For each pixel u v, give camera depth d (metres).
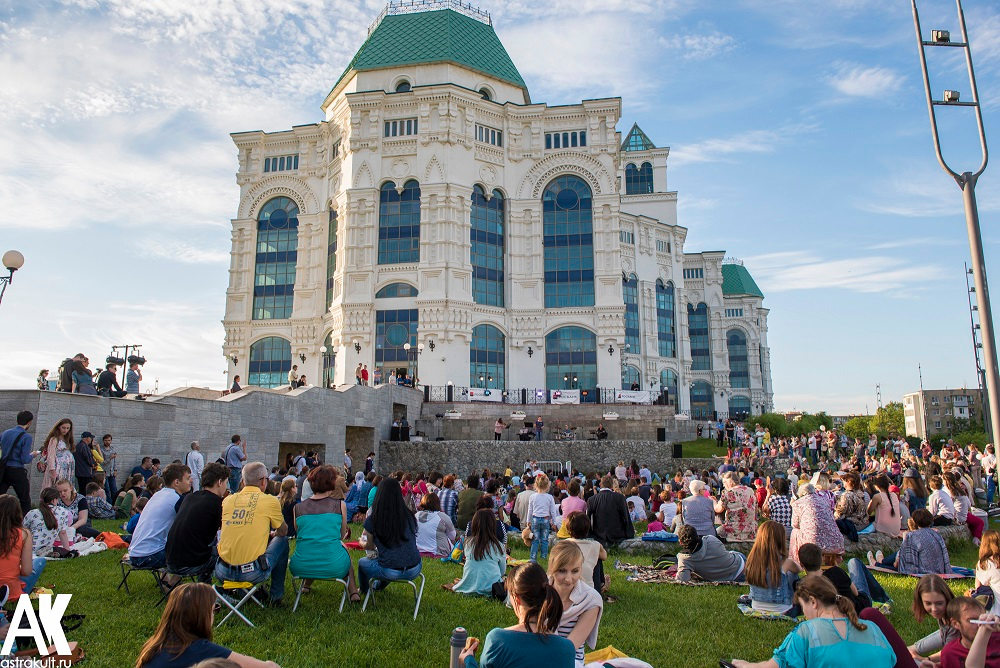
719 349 100.56
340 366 55.75
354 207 57.28
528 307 58.84
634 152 90.31
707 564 13.60
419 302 55.03
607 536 16.34
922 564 13.81
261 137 63.06
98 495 18.28
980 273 10.87
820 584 7.46
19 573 8.92
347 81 62.84
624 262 77.19
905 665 7.33
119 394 23.59
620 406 50.56
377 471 40.72
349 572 10.74
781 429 66.50
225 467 10.63
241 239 62.53
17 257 20.08
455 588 12.31
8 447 14.31
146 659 6.26
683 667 9.07
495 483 23.98
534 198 60.38
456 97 58.06
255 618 10.04
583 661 7.50
